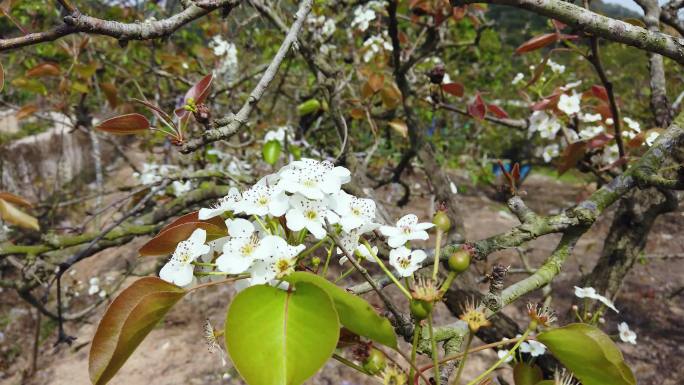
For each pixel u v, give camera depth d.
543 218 0.40
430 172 0.80
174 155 1.48
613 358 0.23
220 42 1.16
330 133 1.40
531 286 0.36
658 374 1.21
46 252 0.73
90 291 1.39
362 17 0.94
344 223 0.27
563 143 0.73
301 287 0.23
